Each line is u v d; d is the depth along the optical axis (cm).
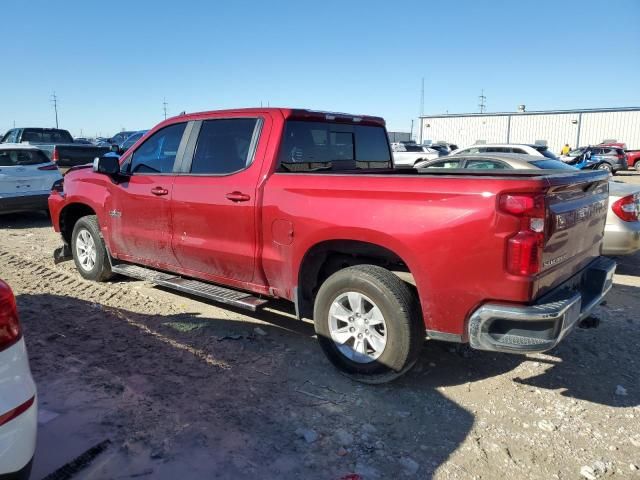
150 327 495
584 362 438
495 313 323
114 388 374
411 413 355
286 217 411
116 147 1619
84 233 634
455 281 335
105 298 576
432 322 352
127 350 442
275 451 310
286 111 445
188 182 486
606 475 295
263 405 360
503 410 361
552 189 330
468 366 426
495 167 892
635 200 661
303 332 493
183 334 481
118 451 304
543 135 4291
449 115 4647
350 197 376
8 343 221
